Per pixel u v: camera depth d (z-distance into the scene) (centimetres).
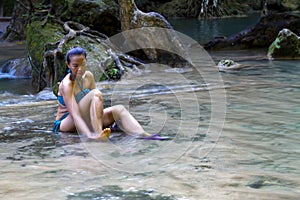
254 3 2962
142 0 2731
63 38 981
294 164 392
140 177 360
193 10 2661
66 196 320
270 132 505
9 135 510
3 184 345
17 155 428
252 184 343
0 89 975
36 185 342
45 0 1211
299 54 1216
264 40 1464
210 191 329
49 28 1073
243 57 1259
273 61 1172
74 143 468
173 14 2691
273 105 654
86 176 363
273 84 839
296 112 605
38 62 1000
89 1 1141
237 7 2827
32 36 1082
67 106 502
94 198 316
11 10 2323
